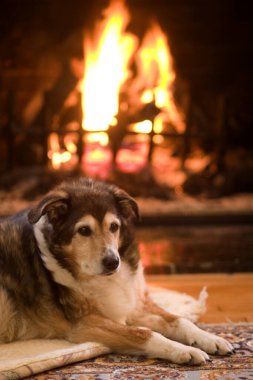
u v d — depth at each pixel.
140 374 2.55
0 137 6.01
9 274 2.94
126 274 3.00
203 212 5.53
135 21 6.29
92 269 2.76
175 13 6.36
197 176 6.00
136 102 5.93
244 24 6.51
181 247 4.75
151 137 5.93
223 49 6.53
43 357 2.62
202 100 6.56
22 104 6.23
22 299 2.93
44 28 6.22
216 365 2.62
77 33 6.21
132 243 3.08
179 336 2.86
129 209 3.02
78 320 2.91
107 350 2.79
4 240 3.03
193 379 2.48
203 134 6.09
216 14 6.45
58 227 2.87
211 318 3.32
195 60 6.50
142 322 2.99
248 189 6.03
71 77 6.05
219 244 4.85
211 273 4.25
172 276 4.20
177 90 6.38
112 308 2.94
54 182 5.64
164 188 5.82
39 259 2.97
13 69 6.21
